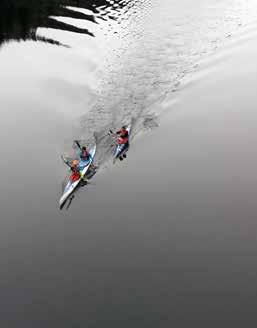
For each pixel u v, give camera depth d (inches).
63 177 1163.9
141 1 1941.4
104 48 1672.0
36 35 1872.5
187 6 1830.7
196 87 1389.0
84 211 1048.2
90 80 1526.8
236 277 841.5
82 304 839.1
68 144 1274.6
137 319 793.6
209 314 784.3
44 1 2132.1
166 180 1085.1
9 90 1561.3
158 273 871.7
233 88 1355.8
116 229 984.9
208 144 1168.8
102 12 1931.6
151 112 1323.8
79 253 944.9
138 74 1485.0
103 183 1114.1
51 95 1498.5
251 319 765.9
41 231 1017.5
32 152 1273.4
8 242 1002.7
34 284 896.9
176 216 987.3
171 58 1531.7
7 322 832.9
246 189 1019.3
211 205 998.4
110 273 888.9
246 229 929.5
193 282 844.0
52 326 810.8
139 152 1187.3
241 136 1174.3
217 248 901.2
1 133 1369.3
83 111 1393.9
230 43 1553.9
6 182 1178.0
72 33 1823.3
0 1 2158.0
